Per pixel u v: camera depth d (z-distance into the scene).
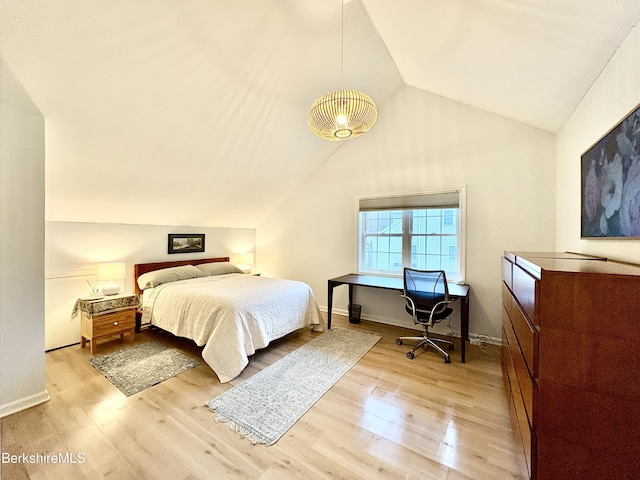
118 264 3.18
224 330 2.50
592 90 1.80
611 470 1.00
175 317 2.97
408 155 3.71
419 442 1.65
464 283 3.32
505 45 1.73
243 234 5.25
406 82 3.59
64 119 2.11
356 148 4.12
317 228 4.59
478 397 2.12
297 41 2.36
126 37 1.79
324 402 2.05
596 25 1.29
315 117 2.37
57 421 1.81
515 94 2.36
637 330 0.95
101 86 2.01
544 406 1.10
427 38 2.13
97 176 2.76
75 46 1.71
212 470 1.44
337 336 3.41
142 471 1.43
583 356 1.03
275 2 1.98
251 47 2.23
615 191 1.43
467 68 2.29
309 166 4.38
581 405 1.04
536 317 1.11
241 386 2.26
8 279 1.89
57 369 2.52
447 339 3.33
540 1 1.26
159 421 1.82
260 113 2.96
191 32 1.93
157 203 3.57
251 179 3.99
